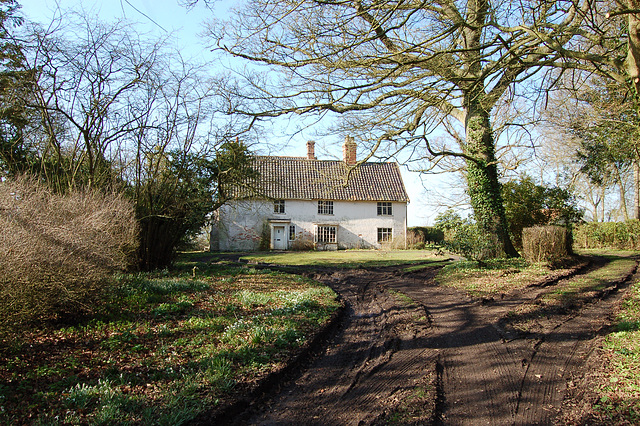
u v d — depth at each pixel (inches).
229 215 1278.3
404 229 1466.5
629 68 286.7
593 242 1071.0
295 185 1413.6
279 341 248.7
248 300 371.2
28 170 455.8
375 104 470.3
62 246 259.4
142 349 236.1
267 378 199.3
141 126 537.0
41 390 177.9
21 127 478.0
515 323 299.3
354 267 687.7
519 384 198.7
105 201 416.2
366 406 179.0
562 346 250.4
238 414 169.8
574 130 786.8
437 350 250.7
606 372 205.2
